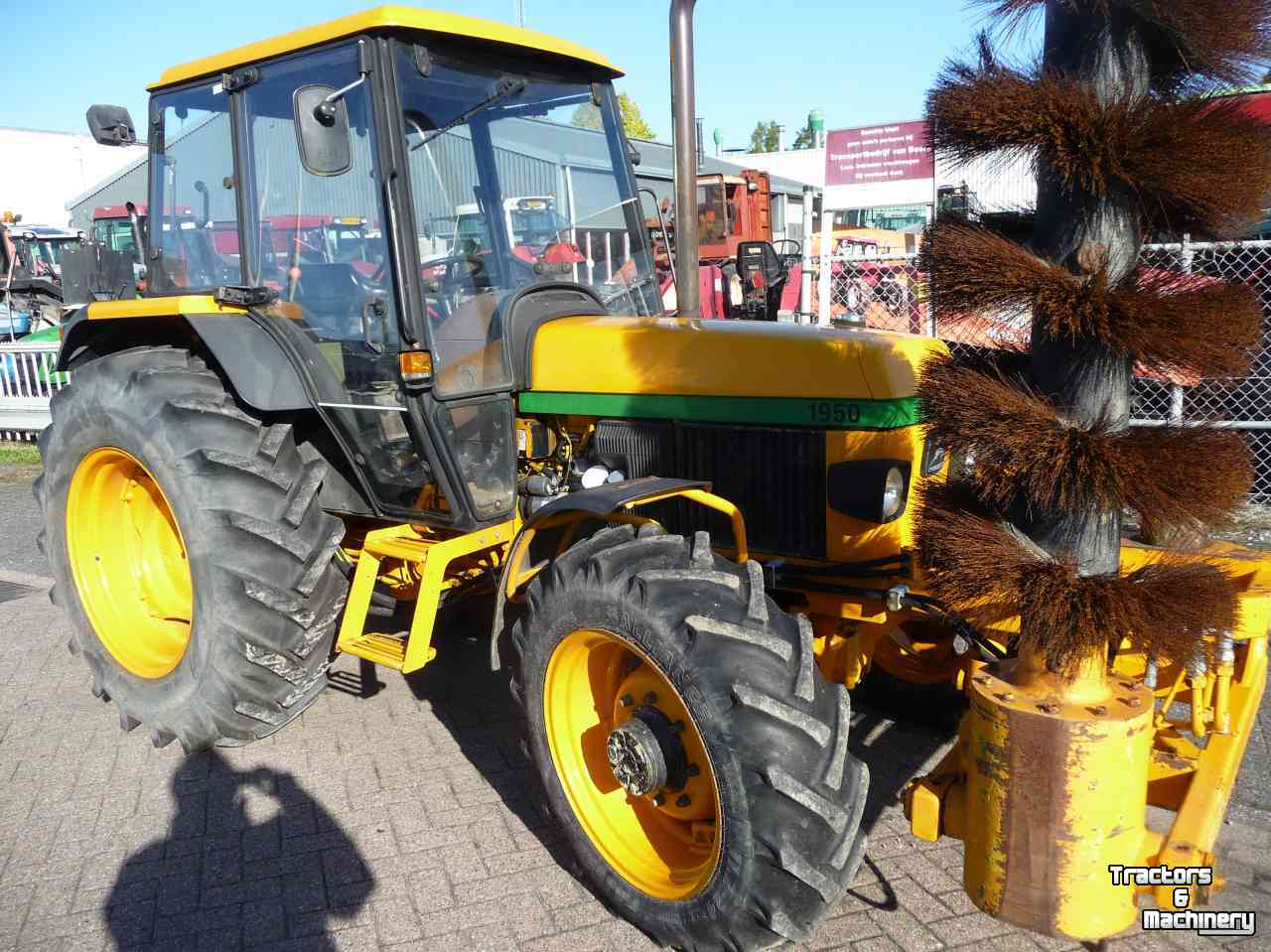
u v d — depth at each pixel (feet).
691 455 10.92
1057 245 7.20
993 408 7.24
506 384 11.58
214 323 11.89
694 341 10.87
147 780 11.93
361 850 10.39
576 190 12.64
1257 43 6.63
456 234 11.23
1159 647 6.97
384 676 14.75
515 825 10.79
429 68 10.82
